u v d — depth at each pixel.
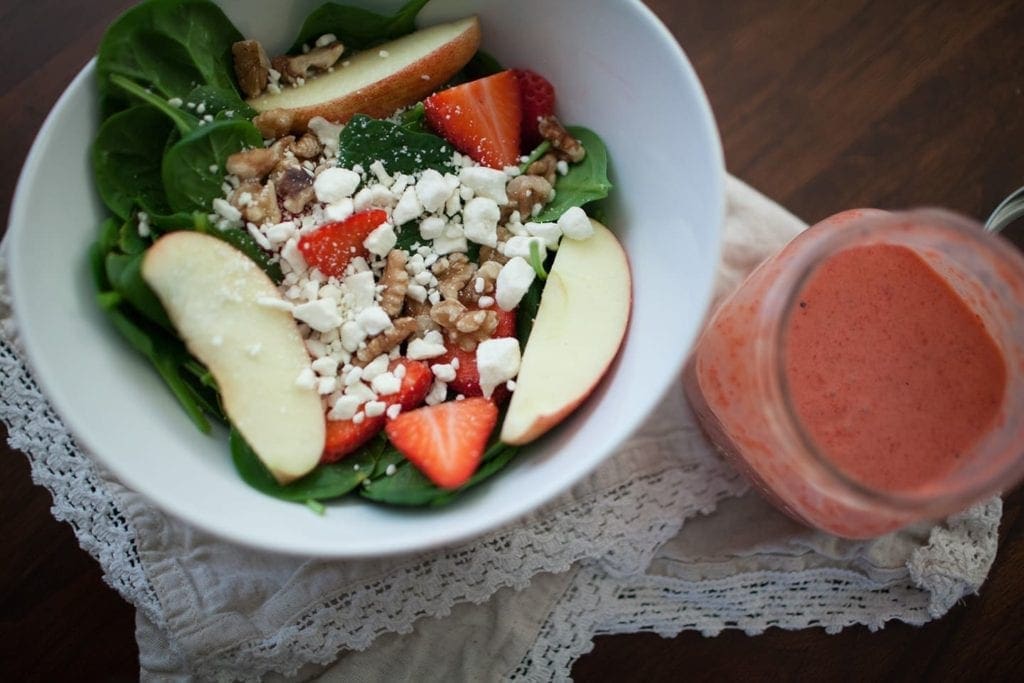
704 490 0.41
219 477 0.35
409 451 0.35
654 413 0.41
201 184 0.36
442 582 0.40
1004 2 0.44
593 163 0.38
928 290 0.39
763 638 0.41
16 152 0.42
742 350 0.37
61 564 0.41
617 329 0.36
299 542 0.32
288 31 0.38
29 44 0.43
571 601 0.41
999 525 0.42
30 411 0.40
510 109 0.38
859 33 0.44
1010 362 0.38
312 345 0.36
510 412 0.36
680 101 0.35
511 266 0.36
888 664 0.41
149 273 0.34
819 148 0.44
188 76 0.36
